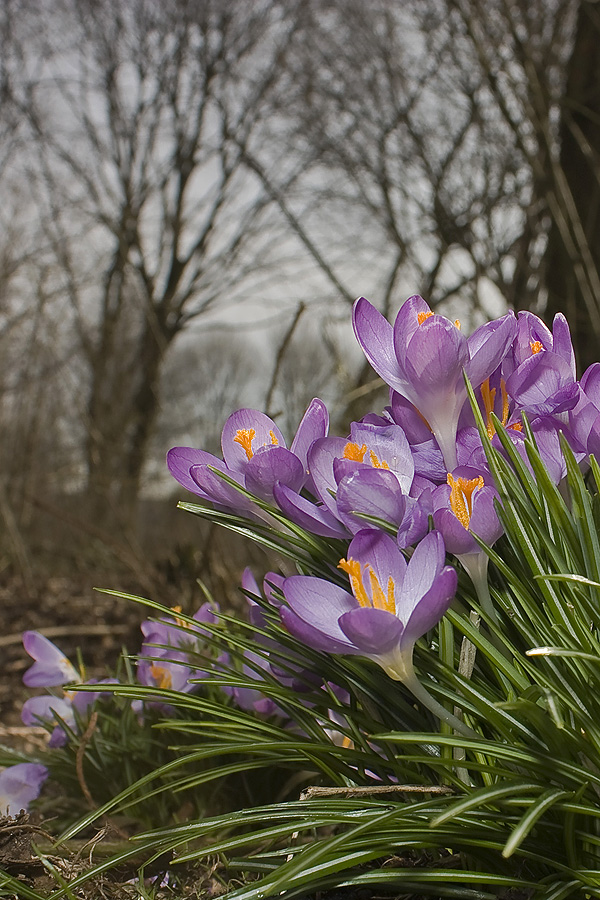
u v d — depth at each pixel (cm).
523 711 35
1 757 60
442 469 41
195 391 394
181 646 62
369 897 41
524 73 129
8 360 223
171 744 58
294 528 40
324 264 233
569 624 36
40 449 242
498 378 44
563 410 40
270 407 82
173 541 192
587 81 134
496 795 33
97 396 285
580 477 38
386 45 237
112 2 464
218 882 46
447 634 39
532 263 130
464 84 175
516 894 36
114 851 48
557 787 33
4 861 44
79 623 149
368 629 33
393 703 40
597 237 124
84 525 145
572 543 37
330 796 39
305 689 47
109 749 58
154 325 190
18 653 128
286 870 32
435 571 35
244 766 42
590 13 132
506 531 39
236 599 118
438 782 39
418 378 39
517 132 124
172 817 56
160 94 480
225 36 466
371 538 36
